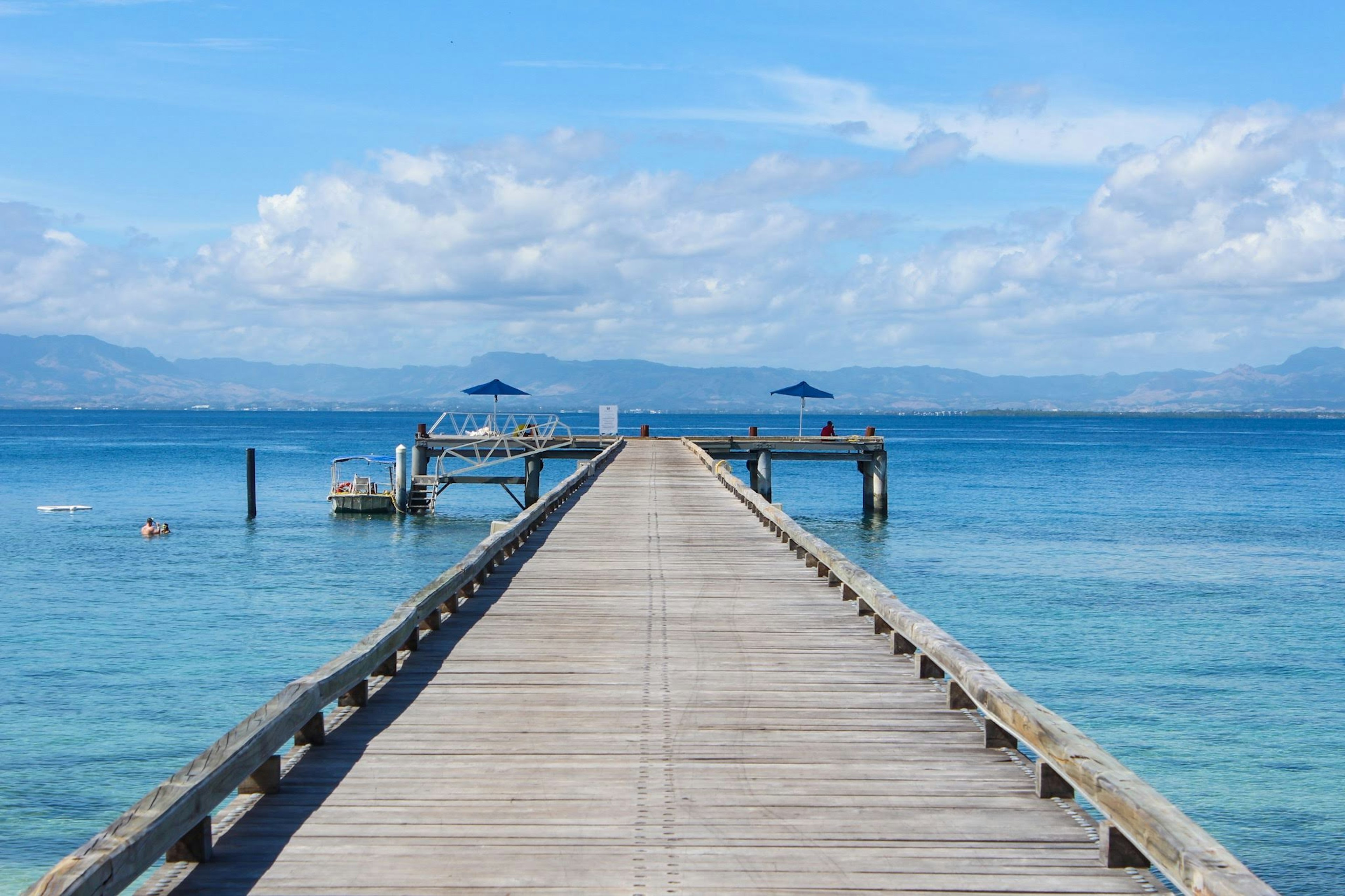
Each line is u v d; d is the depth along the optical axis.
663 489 22.64
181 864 4.33
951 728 6.29
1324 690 14.36
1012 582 22.95
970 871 4.30
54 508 38.50
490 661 7.91
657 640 8.66
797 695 7.03
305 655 15.95
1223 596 21.30
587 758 5.72
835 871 4.31
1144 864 4.33
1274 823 10.10
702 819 4.86
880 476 37.16
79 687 14.13
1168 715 13.23
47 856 9.16
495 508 41.59
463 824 4.79
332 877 4.23
